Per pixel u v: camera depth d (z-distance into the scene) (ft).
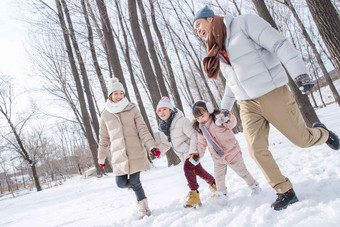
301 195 6.46
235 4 44.52
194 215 7.43
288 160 11.20
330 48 12.05
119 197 15.56
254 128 6.41
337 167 7.84
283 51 5.36
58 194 25.21
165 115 9.32
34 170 61.46
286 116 6.01
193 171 8.82
